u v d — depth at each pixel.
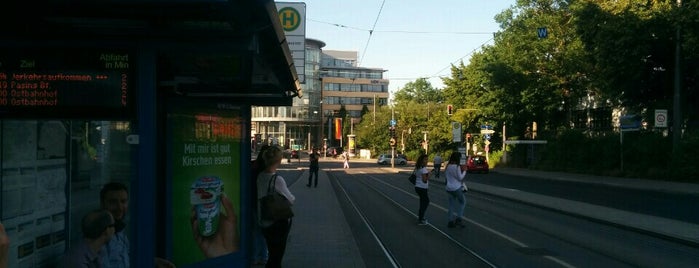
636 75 35.19
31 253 4.66
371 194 26.50
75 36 4.78
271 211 7.20
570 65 45.91
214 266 7.03
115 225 4.86
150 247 4.93
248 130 7.77
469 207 20.42
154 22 4.73
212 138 7.01
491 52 56.38
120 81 4.84
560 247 11.80
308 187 29.02
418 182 15.32
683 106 37.47
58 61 4.79
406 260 10.30
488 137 54.72
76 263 4.28
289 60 6.43
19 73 4.75
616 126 49.88
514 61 50.00
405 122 92.50
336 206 19.25
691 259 10.54
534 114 53.28
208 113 6.94
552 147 52.44
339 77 134.12
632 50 33.44
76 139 5.28
